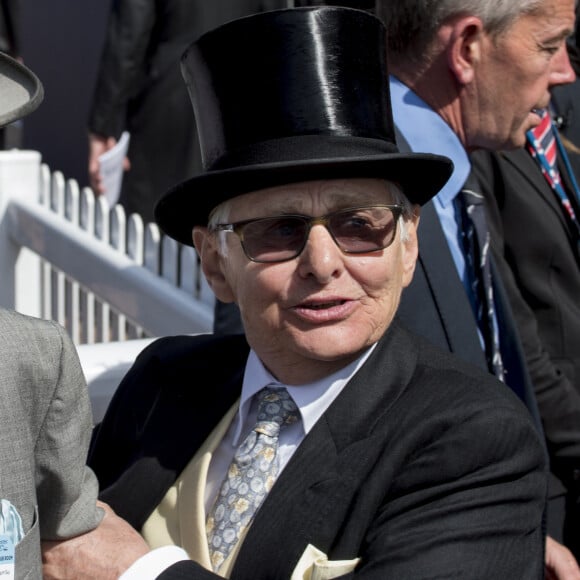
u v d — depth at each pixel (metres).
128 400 2.43
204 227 2.27
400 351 2.14
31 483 1.78
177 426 2.28
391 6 2.74
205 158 2.16
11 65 1.82
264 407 2.16
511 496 1.94
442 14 2.64
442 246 2.59
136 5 6.20
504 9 2.61
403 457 1.96
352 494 1.97
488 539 1.90
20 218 5.55
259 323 2.09
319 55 2.01
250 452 2.12
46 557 2.05
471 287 2.74
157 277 4.35
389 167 2.03
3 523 1.72
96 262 4.76
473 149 2.85
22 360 1.78
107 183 6.63
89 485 2.08
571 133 3.66
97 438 2.46
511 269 3.18
